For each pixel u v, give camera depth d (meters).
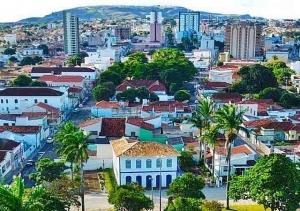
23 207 53.69
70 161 88.94
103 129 131.25
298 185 71.12
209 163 111.88
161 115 152.50
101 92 190.75
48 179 94.25
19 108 173.00
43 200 64.88
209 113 109.56
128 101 181.88
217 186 100.75
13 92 174.62
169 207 71.81
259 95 191.75
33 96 172.75
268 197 71.12
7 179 107.56
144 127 129.25
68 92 198.12
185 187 80.44
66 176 97.56
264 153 123.25
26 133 131.50
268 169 72.25
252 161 105.56
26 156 123.62
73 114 178.25
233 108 86.25
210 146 116.38
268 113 161.62
